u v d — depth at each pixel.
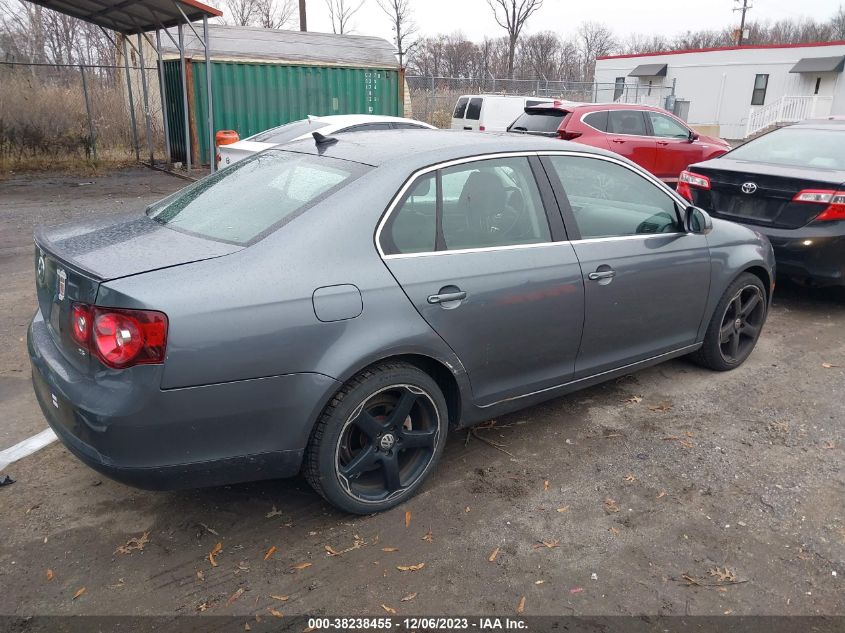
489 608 2.56
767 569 2.79
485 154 3.34
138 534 2.95
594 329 3.73
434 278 3.03
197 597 2.59
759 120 31.17
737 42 51.75
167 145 16.48
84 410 2.47
